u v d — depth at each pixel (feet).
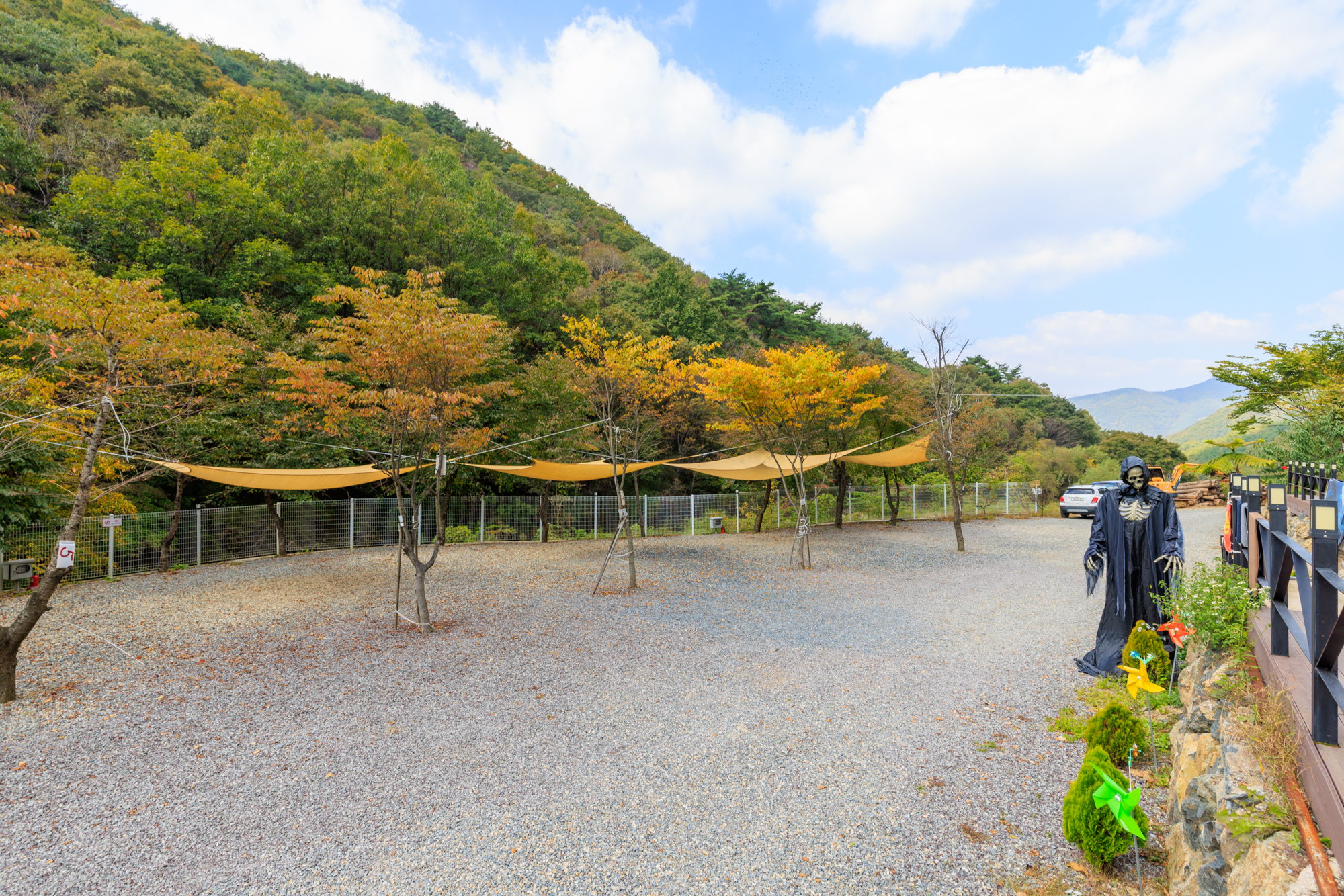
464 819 12.19
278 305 60.34
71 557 19.77
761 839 11.27
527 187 262.47
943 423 52.49
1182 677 15.85
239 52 255.29
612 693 19.35
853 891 9.73
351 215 73.82
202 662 23.02
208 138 95.14
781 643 24.66
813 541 57.57
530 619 29.45
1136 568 19.17
